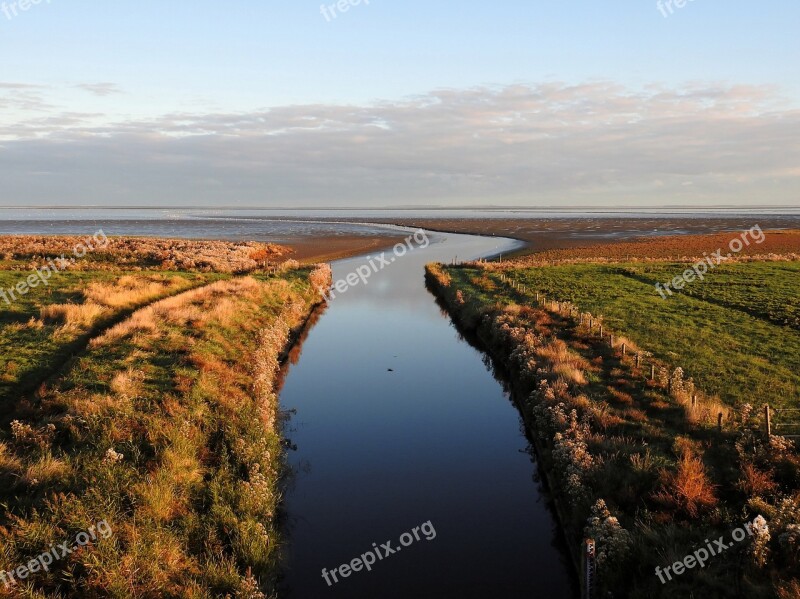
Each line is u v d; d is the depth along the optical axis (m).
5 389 16.45
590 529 10.84
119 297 29.08
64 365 18.47
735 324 28.56
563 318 30.39
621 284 43.47
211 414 15.90
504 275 50.31
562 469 13.84
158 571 9.39
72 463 11.85
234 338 24.86
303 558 11.98
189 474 12.55
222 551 10.58
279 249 80.81
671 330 27.45
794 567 9.01
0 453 11.66
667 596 8.91
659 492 11.84
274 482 14.15
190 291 32.81
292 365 27.23
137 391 16.22
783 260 56.97
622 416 16.61
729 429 15.05
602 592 9.60
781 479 12.24
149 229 142.62
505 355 25.92
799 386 19.06
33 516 9.73
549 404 17.59
